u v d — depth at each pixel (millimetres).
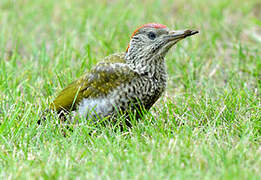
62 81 13961
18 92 13656
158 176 8586
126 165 9047
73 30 18859
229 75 14977
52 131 11320
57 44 17422
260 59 15969
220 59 16609
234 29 19391
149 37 11289
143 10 21594
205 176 8422
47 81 14047
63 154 10039
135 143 10234
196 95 13453
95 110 11453
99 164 9250
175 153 9531
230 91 13031
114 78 11234
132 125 11258
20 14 21812
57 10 22281
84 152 9906
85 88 11570
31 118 11734
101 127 11195
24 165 9523
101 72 11336
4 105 12570
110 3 23250
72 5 22641
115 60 11508
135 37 11359
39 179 8836
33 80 14820
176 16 20531
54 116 11820
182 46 15867
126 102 11297
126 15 20016
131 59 11367
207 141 10070
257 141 10453
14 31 19422
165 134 10789
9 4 22547
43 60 15680
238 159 9180
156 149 9789
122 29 18859
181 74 15336
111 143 10398
